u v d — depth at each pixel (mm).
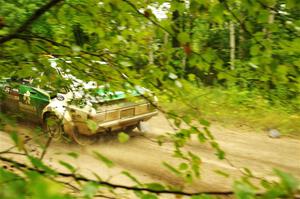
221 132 9062
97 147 7262
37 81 3309
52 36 3027
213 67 2279
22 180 841
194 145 7840
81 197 1157
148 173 6266
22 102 8117
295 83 2082
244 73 2311
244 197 1007
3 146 6664
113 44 2789
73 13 2637
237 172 6344
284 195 961
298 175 6473
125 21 2557
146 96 2717
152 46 2668
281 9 1880
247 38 2199
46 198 668
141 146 7621
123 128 7664
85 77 3049
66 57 2842
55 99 7320
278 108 10008
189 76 2576
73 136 6867
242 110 10164
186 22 2322
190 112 2512
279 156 7457
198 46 2260
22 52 2596
